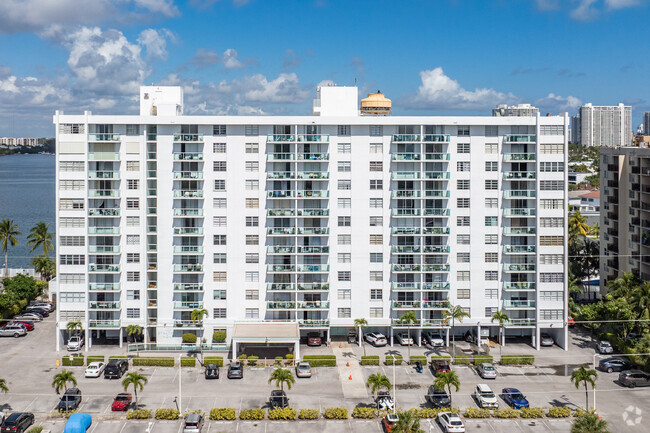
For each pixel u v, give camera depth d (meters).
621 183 124.00
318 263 104.62
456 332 108.88
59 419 77.00
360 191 103.62
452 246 104.38
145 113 110.06
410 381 90.31
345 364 96.81
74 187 101.50
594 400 79.06
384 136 103.19
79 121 100.50
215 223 103.31
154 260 103.38
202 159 102.12
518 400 81.31
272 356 100.31
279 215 102.81
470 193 103.88
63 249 102.12
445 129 103.44
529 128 103.44
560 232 103.94
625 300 104.94
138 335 105.31
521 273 104.81
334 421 77.38
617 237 125.69
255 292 104.25
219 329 104.50
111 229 101.81
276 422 77.00
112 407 79.31
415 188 103.81
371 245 104.25
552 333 108.06
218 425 76.00
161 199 102.50
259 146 102.50
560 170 103.31
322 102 108.81
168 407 80.69
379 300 104.94
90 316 102.88
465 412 78.50
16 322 112.94
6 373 92.06
